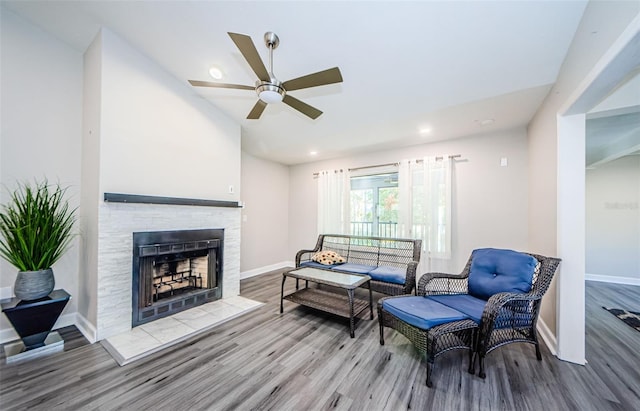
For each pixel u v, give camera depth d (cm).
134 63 250
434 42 201
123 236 240
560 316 200
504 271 221
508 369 188
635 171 416
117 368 188
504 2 165
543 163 252
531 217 304
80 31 238
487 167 353
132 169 247
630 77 177
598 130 305
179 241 283
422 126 332
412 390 166
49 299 208
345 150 449
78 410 148
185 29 222
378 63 230
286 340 233
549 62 202
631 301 333
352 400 157
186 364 195
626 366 190
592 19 155
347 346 223
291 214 566
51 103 248
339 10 184
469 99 258
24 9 221
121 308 239
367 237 422
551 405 152
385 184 466
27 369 185
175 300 283
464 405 153
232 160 349
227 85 196
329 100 290
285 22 198
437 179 381
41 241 211
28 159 235
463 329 180
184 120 293
